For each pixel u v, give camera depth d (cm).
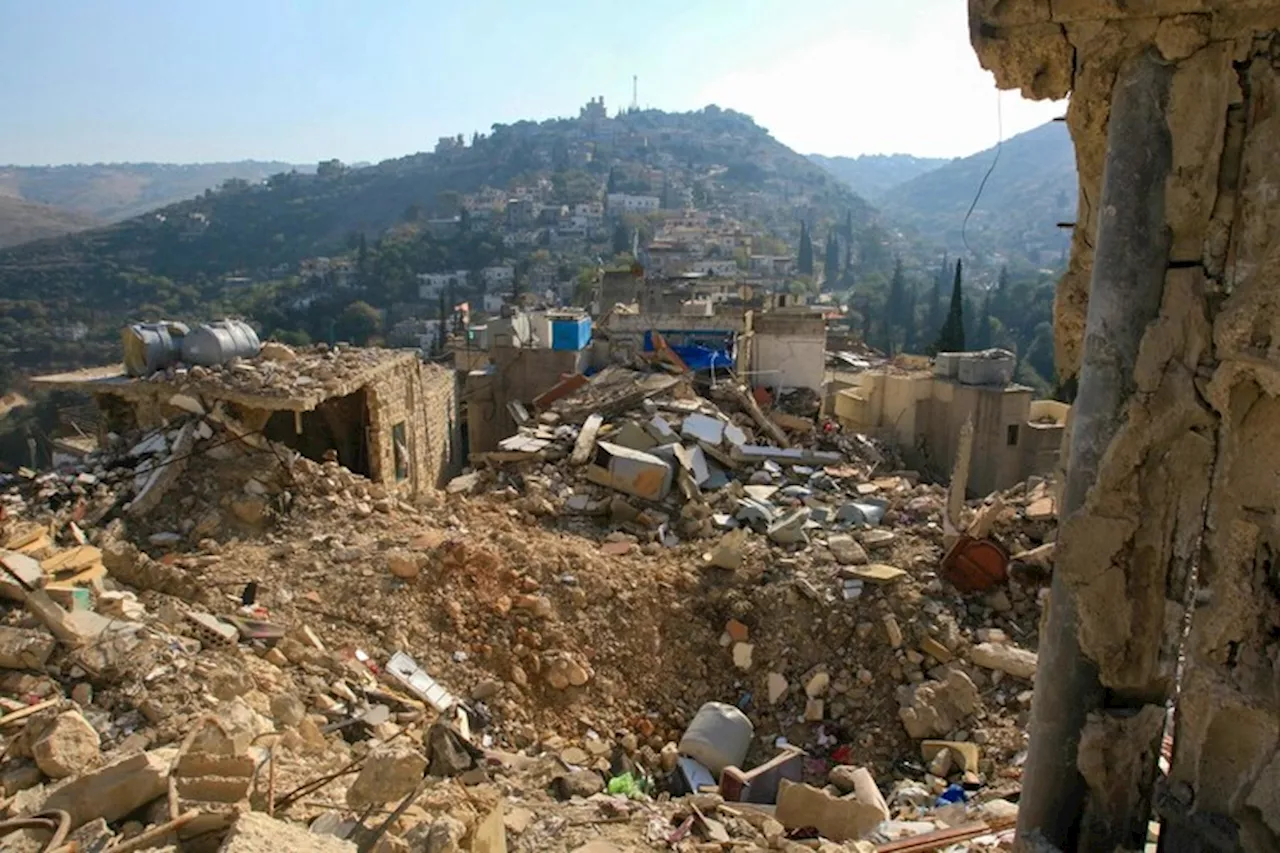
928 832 852
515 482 1894
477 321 5712
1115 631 530
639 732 1253
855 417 2489
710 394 2422
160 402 1692
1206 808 519
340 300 10725
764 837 845
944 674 1285
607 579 1431
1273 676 490
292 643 1106
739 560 1504
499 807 787
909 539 1566
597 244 14600
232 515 1521
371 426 1894
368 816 711
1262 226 478
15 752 730
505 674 1252
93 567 1098
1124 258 509
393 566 1346
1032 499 1620
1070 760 547
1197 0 473
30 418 5219
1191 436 512
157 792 650
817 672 1329
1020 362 6812
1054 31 528
